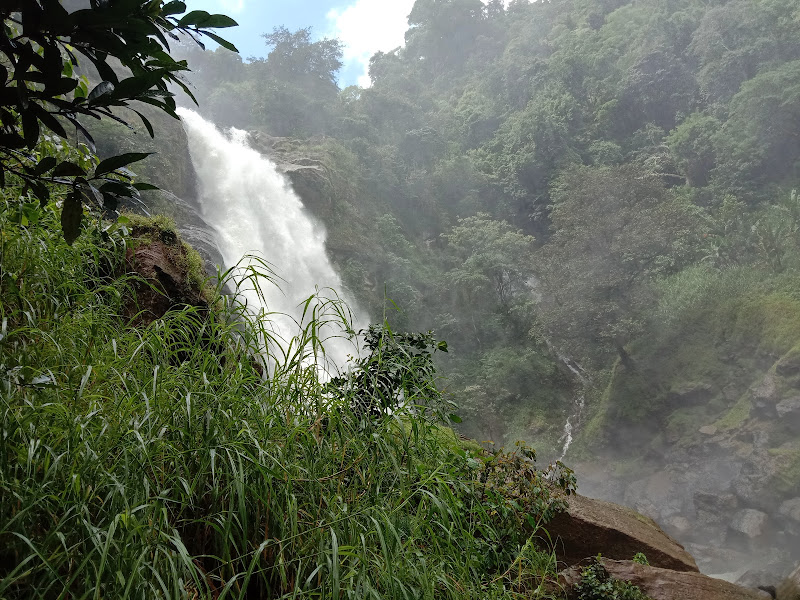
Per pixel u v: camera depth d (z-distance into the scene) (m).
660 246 34.84
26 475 2.31
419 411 3.75
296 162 50.44
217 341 3.43
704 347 32.50
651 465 31.70
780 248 33.56
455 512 3.12
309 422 3.22
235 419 2.87
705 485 27.52
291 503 2.65
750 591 6.07
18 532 2.16
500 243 49.28
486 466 5.70
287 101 64.62
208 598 2.31
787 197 38.47
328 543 2.72
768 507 24.47
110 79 2.06
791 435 25.66
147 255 5.88
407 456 3.50
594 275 34.88
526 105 72.56
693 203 45.12
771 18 50.78
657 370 33.47
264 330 3.45
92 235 4.54
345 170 55.72
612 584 5.70
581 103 65.12
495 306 47.53
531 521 4.89
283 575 2.45
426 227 58.78
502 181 60.94
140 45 2.06
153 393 2.77
